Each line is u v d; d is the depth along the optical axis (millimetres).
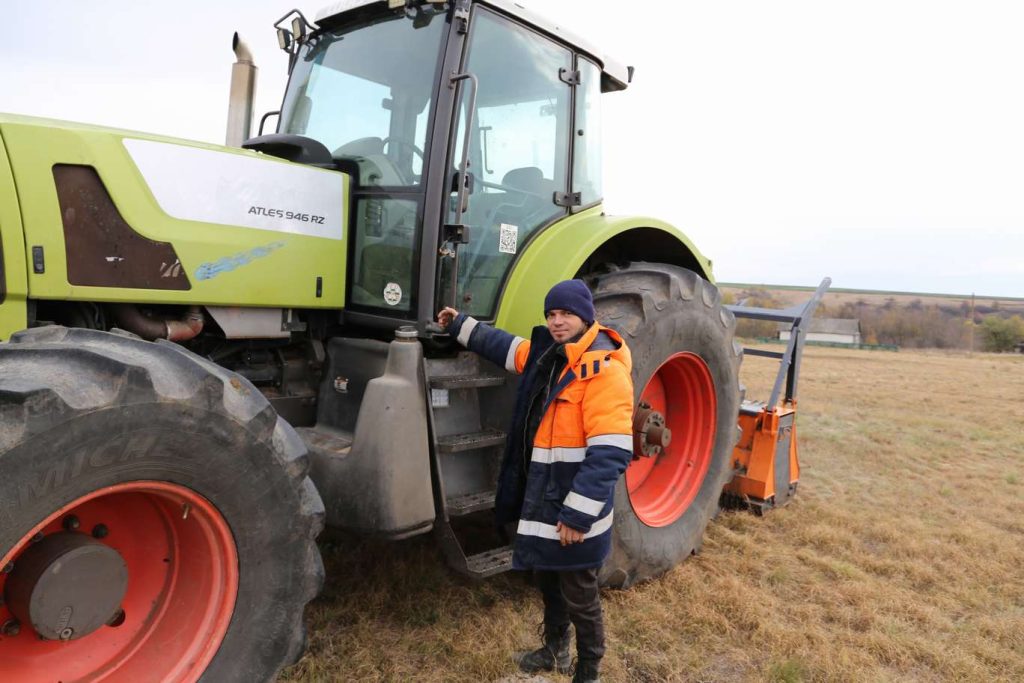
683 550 3617
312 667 2541
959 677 2777
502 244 3180
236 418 1929
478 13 2941
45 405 1574
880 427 7820
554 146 3463
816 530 4180
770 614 3176
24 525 1588
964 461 6312
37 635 1746
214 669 1970
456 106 2801
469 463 2924
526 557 2336
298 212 2814
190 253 2529
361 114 3107
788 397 4773
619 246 3973
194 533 1991
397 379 2584
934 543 4070
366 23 3189
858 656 2863
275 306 2811
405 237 2844
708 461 3811
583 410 2283
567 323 2350
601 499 2203
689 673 2738
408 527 2549
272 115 3594
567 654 2637
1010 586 3531
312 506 2156
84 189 2322
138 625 2010
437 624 2885
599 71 3826
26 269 2225
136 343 1972
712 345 3670
